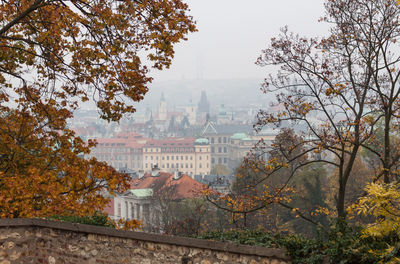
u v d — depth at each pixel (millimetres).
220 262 9523
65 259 11391
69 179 13008
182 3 13617
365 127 18797
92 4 13391
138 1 13391
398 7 18047
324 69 19031
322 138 18734
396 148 19328
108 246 10805
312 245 8734
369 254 7961
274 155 19703
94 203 12688
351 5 18594
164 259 10109
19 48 14078
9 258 11500
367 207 8469
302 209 53719
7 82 14836
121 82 13812
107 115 14398
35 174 12461
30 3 14000
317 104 19609
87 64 13766
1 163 13906
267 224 39688
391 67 18828
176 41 13391
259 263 9133
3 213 11883
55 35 13852
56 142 14555
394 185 8375
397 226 8188
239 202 19828
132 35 13719
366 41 18719
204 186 20328
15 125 14445
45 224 11586
